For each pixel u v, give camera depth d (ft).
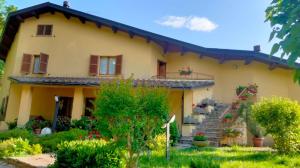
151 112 21.77
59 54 63.72
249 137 47.19
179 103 55.06
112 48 61.72
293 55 7.29
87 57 62.54
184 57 62.23
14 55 67.51
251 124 45.29
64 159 23.73
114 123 21.31
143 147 22.24
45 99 64.69
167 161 26.30
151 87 23.93
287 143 31.48
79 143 25.13
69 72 62.44
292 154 30.83
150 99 21.93
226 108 52.65
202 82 51.29
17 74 63.52
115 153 22.52
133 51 60.44
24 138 38.86
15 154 32.48
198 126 48.62
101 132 21.68
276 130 31.83
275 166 24.89
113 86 21.99
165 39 56.44
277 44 7.75
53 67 63.21
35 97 64.23
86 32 63.77
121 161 22.66
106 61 61.87
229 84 60.64
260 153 32.07
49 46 64.39
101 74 61.00
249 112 45.93
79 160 22.50
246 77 59.41
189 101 49.93
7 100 66.59
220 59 60.23
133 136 21.65
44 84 54.70
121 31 61.57
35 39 65.31
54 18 65.92
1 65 102.17
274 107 32.30
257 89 57.47
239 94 57.21
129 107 21.07
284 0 8.62
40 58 62.28
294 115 31.76
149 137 22.18
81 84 53.06
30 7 63.57
